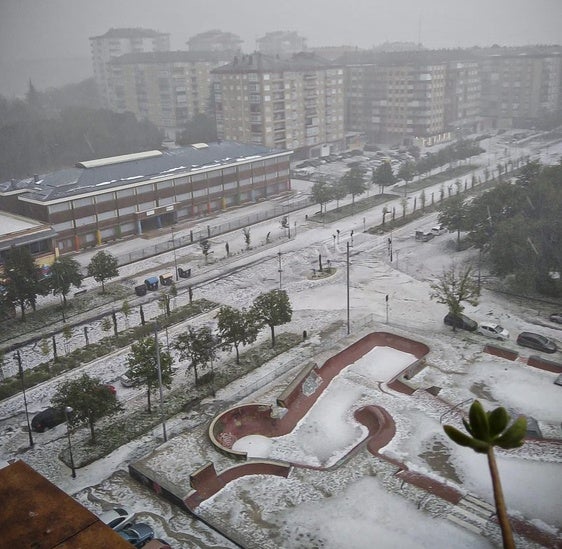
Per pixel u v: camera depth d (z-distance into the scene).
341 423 45.19
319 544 33.28
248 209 108.81
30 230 80.69
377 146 173.00
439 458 40.03
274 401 47.62
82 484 40.12
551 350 53.59
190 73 199.62
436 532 33.62
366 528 34.25
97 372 55.19
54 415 47.12
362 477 38.53
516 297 67.25
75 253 88.31
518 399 46.75
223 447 41.50
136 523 35.59
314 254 84.50
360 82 176.88
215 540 34.22
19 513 22.08
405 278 74.19
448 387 48.78
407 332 58.41
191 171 101.75
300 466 40.22
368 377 51.44
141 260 85.06
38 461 43.03
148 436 45.12
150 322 64.88
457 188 112.81
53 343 57.31
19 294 65.44
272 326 57.41
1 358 54.16
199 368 54.75
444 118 174.12
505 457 39.84
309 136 153.38
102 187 91.12
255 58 143.62
